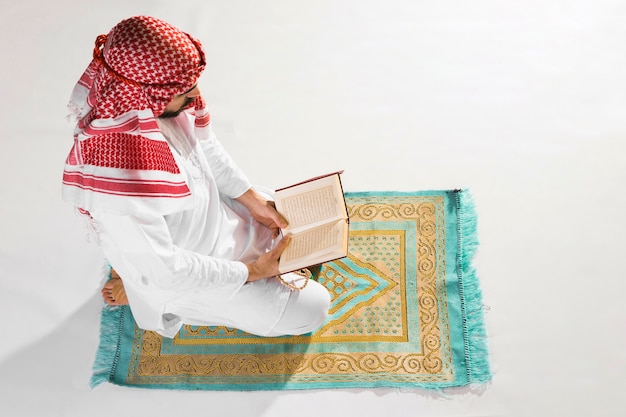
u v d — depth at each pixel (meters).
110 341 2.30
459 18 3.10
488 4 3.13
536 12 3.09
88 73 1.39
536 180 2.60
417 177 2.64
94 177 1.41
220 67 3.01
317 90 2.92
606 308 2.30
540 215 2.52
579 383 2.16
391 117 2.82
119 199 1.41
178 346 2.28
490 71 2.92
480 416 2.12
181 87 1.37
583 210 2.52
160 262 1.52
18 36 3.13
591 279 2.36
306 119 2.84
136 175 1.42
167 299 1.73
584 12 3.06
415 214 2.52
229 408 2.17
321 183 1.97
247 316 1.95
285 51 3.05
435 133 2.76
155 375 2.23
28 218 2.60
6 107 2.92
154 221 1.49
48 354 2.29
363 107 2.86
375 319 2.30
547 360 2.21
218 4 3.17
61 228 2.57
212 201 1.81
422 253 2.43
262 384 2.20
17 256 2.51
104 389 2.21
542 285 2.36
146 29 1.31
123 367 2.25
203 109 1.69
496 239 2.46
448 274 2.38
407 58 2.99
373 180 2.64
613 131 2.71
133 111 1.39
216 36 3.11
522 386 2.16
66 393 2.21
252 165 2.72
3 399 2.20
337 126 2.81
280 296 1.97
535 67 2.92
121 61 1.30
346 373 2.20
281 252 1.90
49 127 2.85
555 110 2.79
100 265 2.47
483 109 2.81
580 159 2.64
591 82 2.85
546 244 2.45
